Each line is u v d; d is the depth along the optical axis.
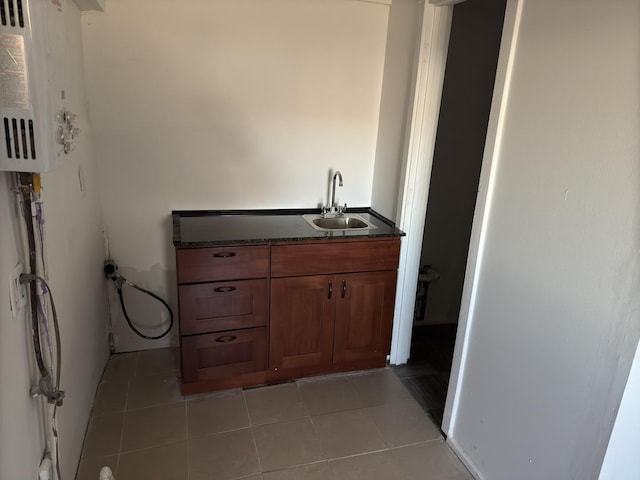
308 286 2.43
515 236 1.68
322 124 2.75
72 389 1.87
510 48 1.63
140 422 2.22
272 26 2.52
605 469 1.37
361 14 2.63
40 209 1.28
